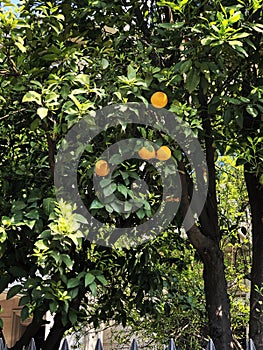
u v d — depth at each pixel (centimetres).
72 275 415
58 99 349
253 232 425
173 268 604
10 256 391
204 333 615
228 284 686
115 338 712
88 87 344
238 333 693
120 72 379
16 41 349
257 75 398
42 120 354
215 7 361
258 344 391
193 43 342
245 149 371
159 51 377
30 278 357
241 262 688
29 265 394
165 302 565
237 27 350
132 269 471
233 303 682
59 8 405
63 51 363
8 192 409
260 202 424
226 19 324
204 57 341
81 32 417
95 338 762
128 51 404
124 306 557
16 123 431
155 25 423
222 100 362
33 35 381
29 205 371
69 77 345
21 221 350
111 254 455
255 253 418
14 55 374
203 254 399
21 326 903
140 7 433
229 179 684
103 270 448
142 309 507
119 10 405
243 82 388
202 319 608
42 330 701
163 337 620
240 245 667
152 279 482
